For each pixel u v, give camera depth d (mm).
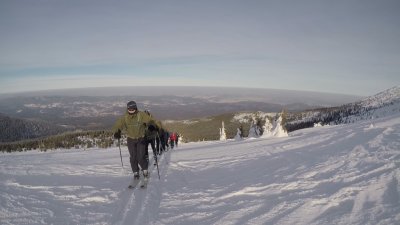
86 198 6090
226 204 5262
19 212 5203
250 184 6258
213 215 4820
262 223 4219
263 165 8570
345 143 10352
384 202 4070
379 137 10133
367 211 3918
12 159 16781
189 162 10773
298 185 5656
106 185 7238
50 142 88625
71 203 5777
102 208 5520
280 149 12000
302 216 4215
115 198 6129
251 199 5332
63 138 93062
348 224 3697
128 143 7477
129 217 5078
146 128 7652
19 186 6918
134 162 7527
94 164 11258
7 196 6027
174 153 15070
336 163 7008
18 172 9055
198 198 5855
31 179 7777
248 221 4348
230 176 7605
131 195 6359
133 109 7371
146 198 6133
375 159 6691
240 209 4871
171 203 5715
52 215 5113
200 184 7086
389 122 16734
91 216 5109
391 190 4391
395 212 3693
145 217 5059
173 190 6711
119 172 9211
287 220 4168
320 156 8531
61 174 8805
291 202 4773
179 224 4645
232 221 4453
